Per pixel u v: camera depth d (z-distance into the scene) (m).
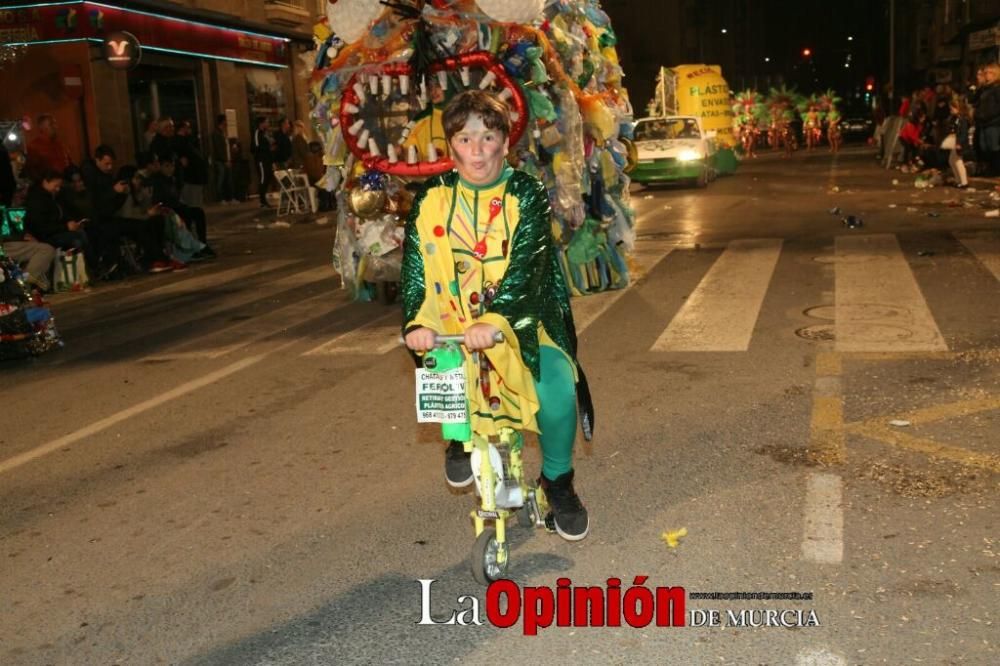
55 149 15.62
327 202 22.36
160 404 6.64
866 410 5.50
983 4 36.38
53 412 6.67
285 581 3.90
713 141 25.33
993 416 5.27
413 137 8.80
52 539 4.48
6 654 3.49
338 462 5.23
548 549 4.05
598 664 3.20
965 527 3.97
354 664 3.28
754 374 6.36
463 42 8.05
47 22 20.55
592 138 9.03
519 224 3.47
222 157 24.66
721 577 3.71
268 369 7.41
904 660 3.10
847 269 10.01
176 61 24.03
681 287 9.57
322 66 9.03
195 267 13.95
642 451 5.08
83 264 12.48
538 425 3.78
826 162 32.47
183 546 4.30
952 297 8.36
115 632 3.59
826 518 4.13
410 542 4.19
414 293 3.53
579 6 9.11
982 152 18.58
